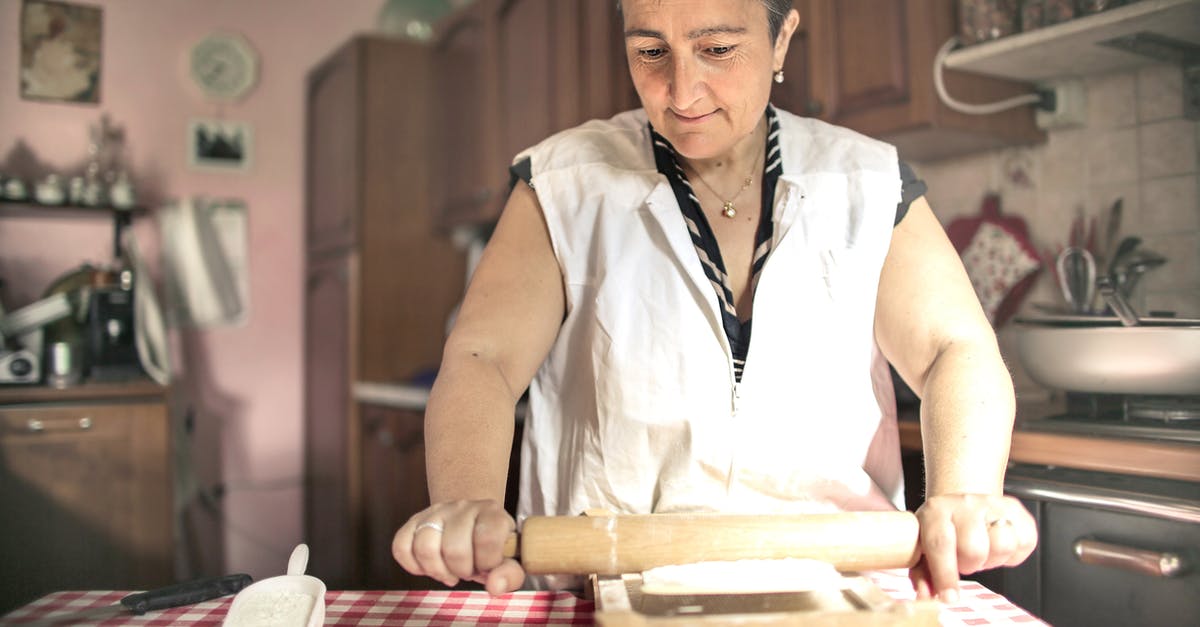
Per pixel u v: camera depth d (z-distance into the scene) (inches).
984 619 28.3
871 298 35.2
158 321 105.1
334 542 124.8
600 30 91.2
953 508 25.4
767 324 34.3
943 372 31.5
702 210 35.4
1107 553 45.3
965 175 75.5
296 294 136.9
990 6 63.6
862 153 36.4
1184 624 43.1
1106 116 66.0
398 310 120.9
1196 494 44.1
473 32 114.0
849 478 35.1
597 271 35.9
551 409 38.0
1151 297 62.1
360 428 119.0
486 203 110.2
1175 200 61.8
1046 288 68.4
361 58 119.3
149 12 127.0
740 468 34.5
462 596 31.4
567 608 30.3
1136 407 52.3
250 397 133.4
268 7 134.7
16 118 119.1
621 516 26.1
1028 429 52.7
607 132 38.1
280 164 135.7
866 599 23.9
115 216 116.6
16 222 117.5
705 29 29.4
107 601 31.5
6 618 29.6
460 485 28.2
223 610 30.4
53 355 98.6
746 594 24.6
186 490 121.8
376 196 119.8
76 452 94.7
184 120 129.2
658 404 34.6
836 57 73.2
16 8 119.2
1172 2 52.7
